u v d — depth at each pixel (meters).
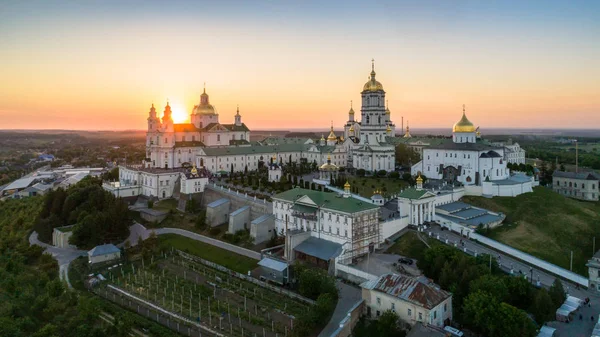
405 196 167.38
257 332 111.62
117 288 142.62
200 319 119.19
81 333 106.06
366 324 111.12
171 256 169.12
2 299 122.94
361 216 146.38
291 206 165.38
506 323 96.62
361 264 138.75
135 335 113.06
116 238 189.38
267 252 156.50
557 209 179.50
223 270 152.88
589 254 152.25
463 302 108.12
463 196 191.88
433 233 157.38
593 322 106.75
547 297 107.06
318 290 123.56
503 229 163.00
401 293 107.38
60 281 135.88
